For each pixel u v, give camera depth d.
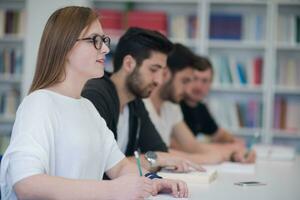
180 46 3.11
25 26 5.39
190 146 3.22
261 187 1.89
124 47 2.22
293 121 5.21
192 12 5.50
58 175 1.56
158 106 3.02
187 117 3.74
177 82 3.06
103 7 5.59
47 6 5.30
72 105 1.62
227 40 5.25
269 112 5.19
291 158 3.15
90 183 1.41
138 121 2.36
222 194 1.68
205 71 3.64
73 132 1.58
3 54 5.41
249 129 5.23
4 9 5.56
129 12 5.16
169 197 1.58
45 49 1.60
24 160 1.40
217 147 3.35
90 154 1.64
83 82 1.67
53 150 1.53
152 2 5.50
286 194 1.74
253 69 5.24
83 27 1.59
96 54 1.62
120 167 1.83
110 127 2.08
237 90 5.34
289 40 5.22
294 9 5.43
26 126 1.47
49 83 1.60
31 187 1.38
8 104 5.41
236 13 5.46
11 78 5.41
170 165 2.05
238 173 2.31
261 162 2.95
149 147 2.41
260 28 5.23
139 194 1.41
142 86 2.22
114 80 2.25
